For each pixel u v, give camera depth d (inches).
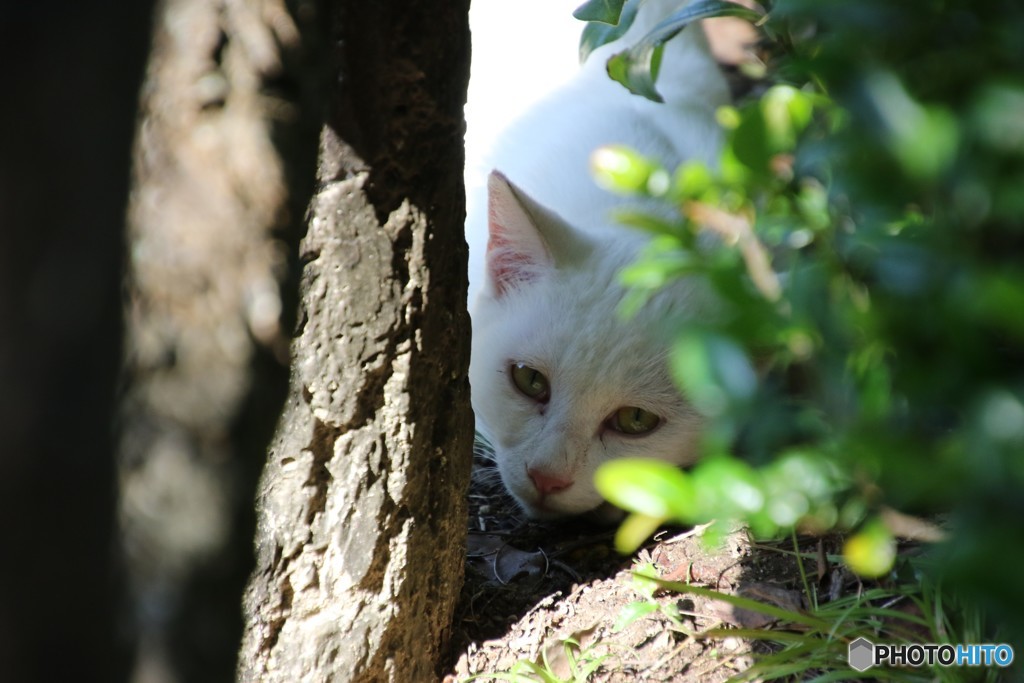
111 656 24.1
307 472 55.0
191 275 27.6
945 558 26.1
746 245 33.4
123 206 23.4
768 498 30.2
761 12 62.2
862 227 31.8
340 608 57.9
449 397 62.5
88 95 22.4
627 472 30.2
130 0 23.4
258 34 29.9
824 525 41.9
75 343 22.2
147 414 26.2
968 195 27.8
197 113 28.6
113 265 23.0
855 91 27.7
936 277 28.2
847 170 31.3
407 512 60.0
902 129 26.3
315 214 52.1
